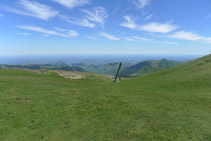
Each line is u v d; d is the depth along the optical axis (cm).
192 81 3123
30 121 1230
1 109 1384
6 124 1145
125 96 2297
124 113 1498
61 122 1244
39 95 1972
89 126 1191
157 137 1046
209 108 1664
